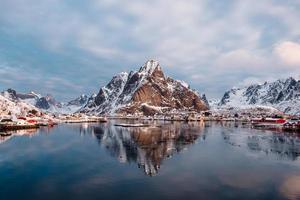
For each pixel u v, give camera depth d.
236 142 103.69
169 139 114.94
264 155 74.06
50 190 43.47
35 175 52.09
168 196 40.81
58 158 69.00
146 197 40.41
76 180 48.72
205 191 43.09
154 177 50.91
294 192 42.97
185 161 65.62
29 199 39.78
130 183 47.09
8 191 43.06
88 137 122.19
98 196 40.84
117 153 77.06
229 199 39.81
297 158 69.81
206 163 63.34
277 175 52.66
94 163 63.03
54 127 195.25
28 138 114.06
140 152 78.75
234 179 49.81
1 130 155.88
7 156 71.12
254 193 42.41
